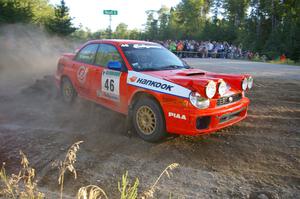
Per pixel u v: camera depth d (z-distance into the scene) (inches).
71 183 151.4
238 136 205.5
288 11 1801.2
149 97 195.6
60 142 197.9
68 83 278.4
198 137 203.0
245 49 1643.7
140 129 198.5
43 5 1136.2
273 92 329.4
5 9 750.5
